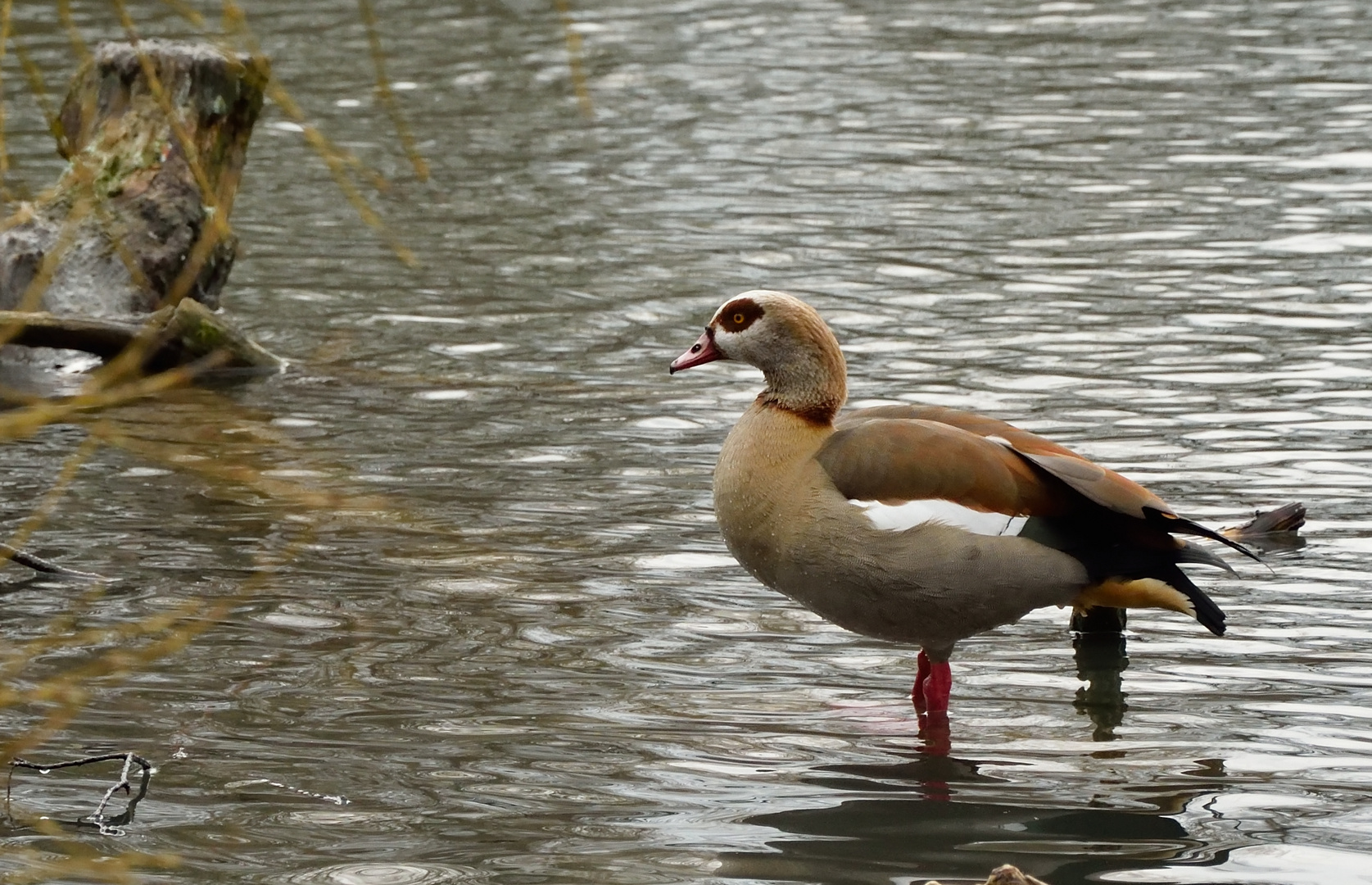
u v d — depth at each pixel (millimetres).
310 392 17078
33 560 12461
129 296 18516
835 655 11312
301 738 9914
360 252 22172
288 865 8422
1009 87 30484
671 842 8656
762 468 10836
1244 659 11023
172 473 14711
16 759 9555
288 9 37188
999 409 15977
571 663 11055
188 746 9812
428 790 9273
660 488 14367
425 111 29641
